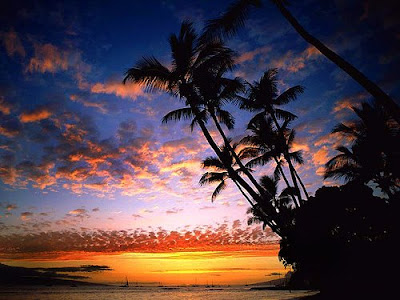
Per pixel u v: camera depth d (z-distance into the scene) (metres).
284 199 22.16
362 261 12.80
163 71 13.98
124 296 59.34
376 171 19.33
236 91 14.42
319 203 14.16
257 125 20.69
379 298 11.20
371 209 13.33
